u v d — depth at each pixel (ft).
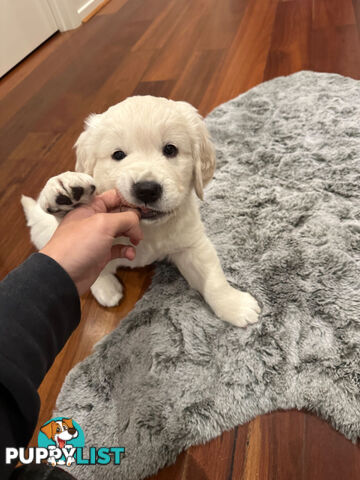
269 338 3.85
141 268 4.99
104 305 4.64
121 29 11.89
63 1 12.27
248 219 5.14
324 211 4.97
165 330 4.12
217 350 3.87
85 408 3.66
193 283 4.33
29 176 7.01
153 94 8.41
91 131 3.62
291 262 4.48
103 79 9.53
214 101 7.73
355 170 5.43
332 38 8.75
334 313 3.90
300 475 3.10
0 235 5.93
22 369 1.79
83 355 4.23
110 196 3.11
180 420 3.44
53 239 2.46
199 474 3.20
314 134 6.16
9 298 1.92
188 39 10.31
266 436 3.33
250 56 8.89
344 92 6.82
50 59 11.27
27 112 8.95
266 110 6.92
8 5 10.82
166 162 3.43
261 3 11.20
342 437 3.23
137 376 3.80
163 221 3.54
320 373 3.53
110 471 3.23
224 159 6.13
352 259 4.34
